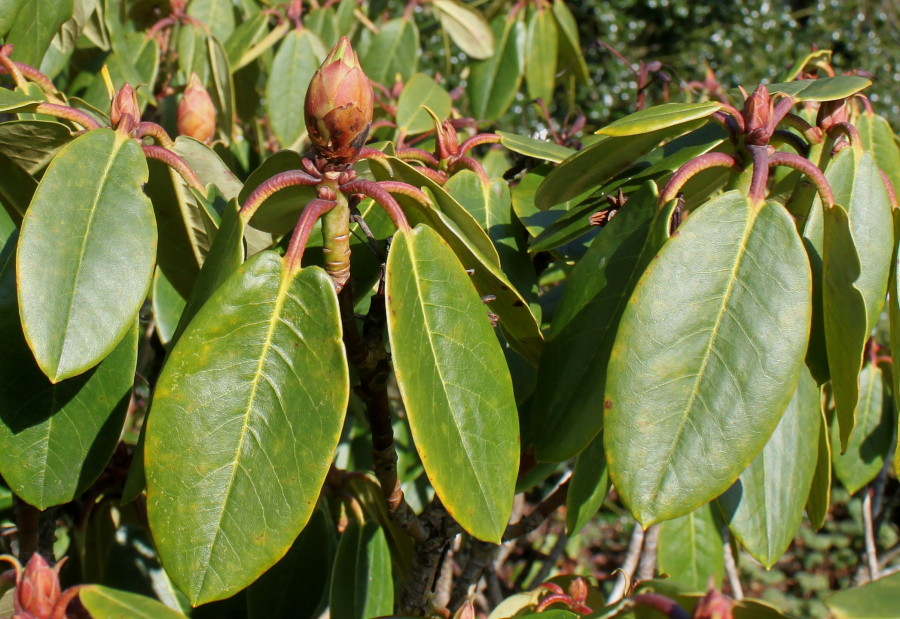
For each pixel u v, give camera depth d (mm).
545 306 755
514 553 1820
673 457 537
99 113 730
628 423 537
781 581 2105
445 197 574
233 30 1116
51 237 550
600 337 576
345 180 548
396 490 663
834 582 2115
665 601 507
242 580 518
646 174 636
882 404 914
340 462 875
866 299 586
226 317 525
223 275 537
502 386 550
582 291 584
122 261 559
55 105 601
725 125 587
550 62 1225
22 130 606
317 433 521
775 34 3205
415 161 697
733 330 543
